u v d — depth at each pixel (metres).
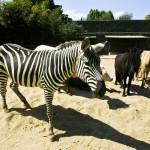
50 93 4.55
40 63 4.62
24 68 4.75
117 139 4.71
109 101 6.57
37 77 4.70
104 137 4.75
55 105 6.14
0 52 5.15
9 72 5.00
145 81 9.08
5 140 4.62
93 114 5.79
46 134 4.79
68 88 7.01
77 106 6.10
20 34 23.22
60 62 4.41
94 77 3.93
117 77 8.66
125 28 33.25
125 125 5.33
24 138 4.68
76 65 4.26
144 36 31.31
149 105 6.46
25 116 5.37
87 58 3.98
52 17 26.42
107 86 8.46
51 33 25.89
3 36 22.80
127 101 6.70
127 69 7.19
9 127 5.05
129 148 4.39
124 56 7.44
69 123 5.21
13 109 5.75
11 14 22.08
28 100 6.37
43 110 5.71
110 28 33.25
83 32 31.62
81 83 7.59
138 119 5.62
